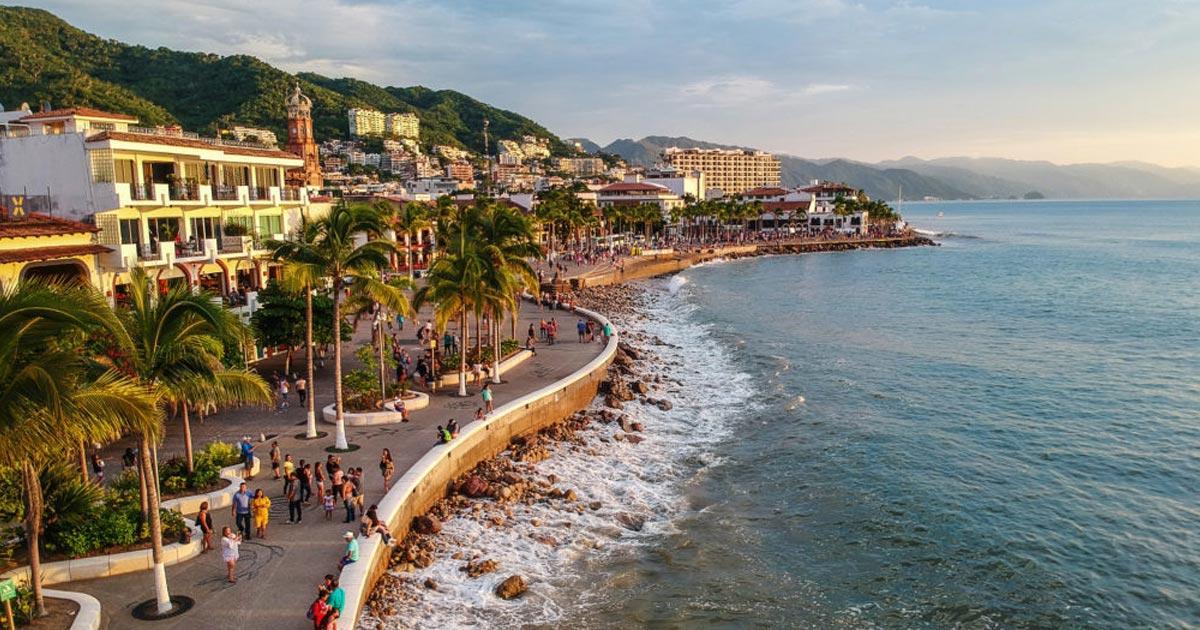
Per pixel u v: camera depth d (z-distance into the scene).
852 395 55.75
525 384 50.47
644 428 48.72
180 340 25.70
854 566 30.45
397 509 29.47
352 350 59.84
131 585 23.94
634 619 26.47
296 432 39.62
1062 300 105.38
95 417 17.89
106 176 44.59
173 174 50.53
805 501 36.75
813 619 26.69
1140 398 53.47
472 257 46.69
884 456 42.53
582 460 42.19
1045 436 45.56
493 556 30.25
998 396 54.81
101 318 17.05
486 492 35.75
